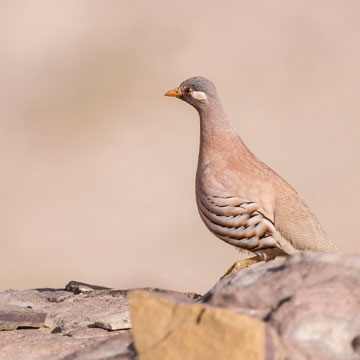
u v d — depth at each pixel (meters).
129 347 6.20
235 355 5.16
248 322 5.27
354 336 5.41
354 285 5.78
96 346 6.35
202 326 5.39
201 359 5.26
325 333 5.46
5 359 7.16
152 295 5.80
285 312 5.63
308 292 5.75
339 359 5.29
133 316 5.72
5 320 8.65
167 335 5.51
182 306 5.61
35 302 10.61
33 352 7.30
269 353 5.17
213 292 6.30
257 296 5.88
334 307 5.61
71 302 10.12
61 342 7.63
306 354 5.30
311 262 6.12
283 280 5.97
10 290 11.77
